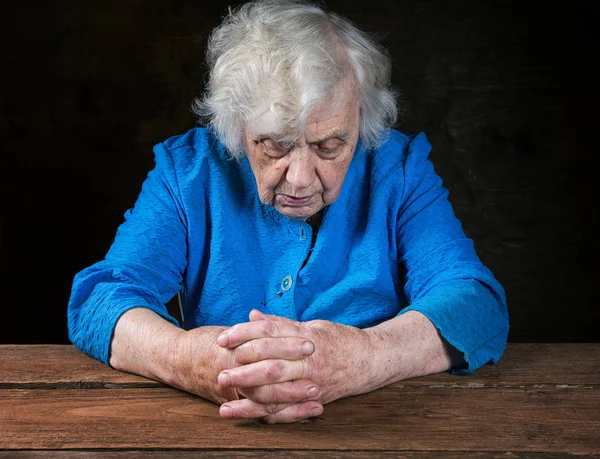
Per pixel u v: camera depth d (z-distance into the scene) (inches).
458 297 55.2
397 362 49.8
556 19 148.3
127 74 152.9
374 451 41.6
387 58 60.4
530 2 148.1
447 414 46.1
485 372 53.0
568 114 150.2
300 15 54.6
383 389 49.8
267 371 43.6
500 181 151.9
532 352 57.3
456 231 63.4
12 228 155.7
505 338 56.6
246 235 64.6
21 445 42.2
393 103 61.2
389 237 64.3
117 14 151.1
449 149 152.1
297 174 53.6
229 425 44.8
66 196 155.4
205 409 47.1
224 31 59.3
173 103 153.7
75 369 53.6
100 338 53.8
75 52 151.9
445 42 150.2
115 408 47.1
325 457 40.9
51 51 151.6
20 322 156.9
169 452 41.6
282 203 56.8
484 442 42.6
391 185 64.1
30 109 152.9
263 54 51.8
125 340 52.4
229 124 56.7
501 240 152.8
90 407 47.3
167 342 49.9
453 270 59.3
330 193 56.2
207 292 65.2
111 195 155.9
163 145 67.0
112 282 58.3
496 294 58.5
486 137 151.5
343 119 52.7
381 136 62.7
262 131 51.9
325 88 50.9
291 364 44.8
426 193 64.7
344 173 56.1
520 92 150.4
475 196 152.5
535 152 151.4
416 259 62.3
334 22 56.7
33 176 154.8
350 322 63.5
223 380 43.9
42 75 152.3
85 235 156.6
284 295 63.6
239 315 64.6
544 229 152.2
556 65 149.3
